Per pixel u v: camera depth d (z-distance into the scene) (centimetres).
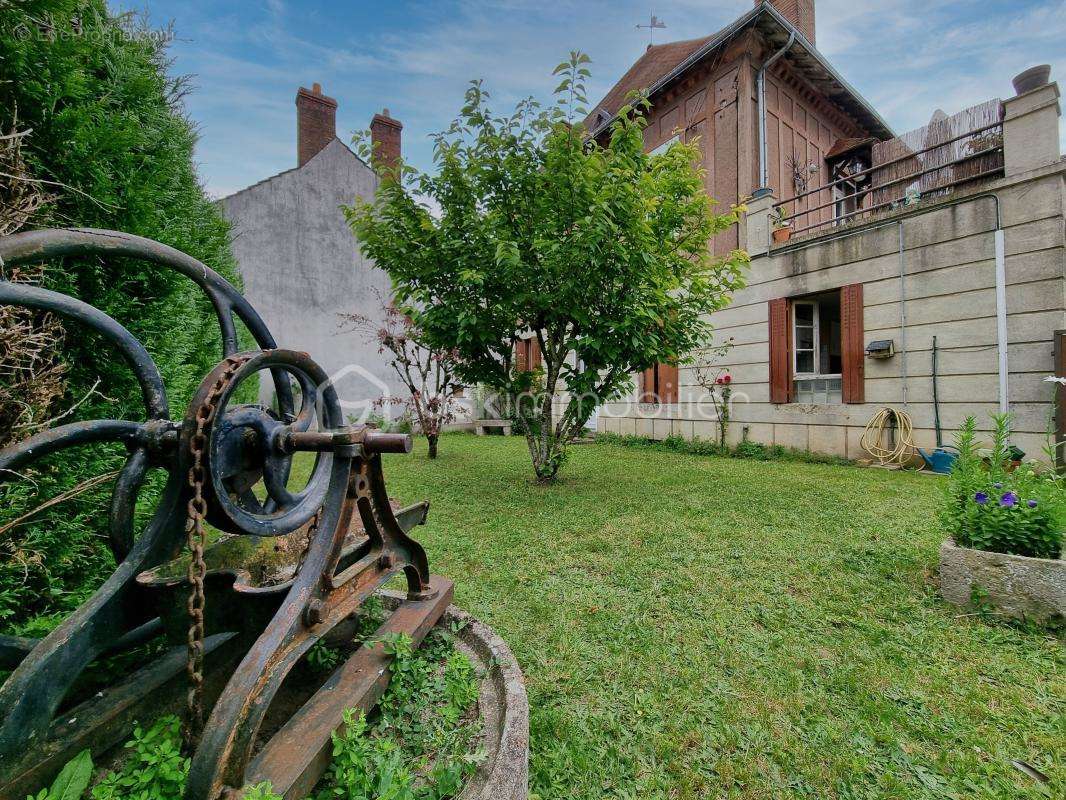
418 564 166
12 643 106
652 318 416
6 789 81
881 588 237
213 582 111
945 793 120
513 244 379
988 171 524
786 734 141
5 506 146
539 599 226
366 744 102
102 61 195
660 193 436
